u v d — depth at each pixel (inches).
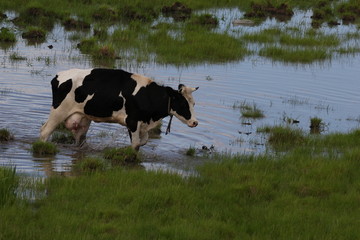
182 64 1908.2
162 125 1328.7
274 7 3070.9
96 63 1829.5
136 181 917.2
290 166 1043.9
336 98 1608.0
